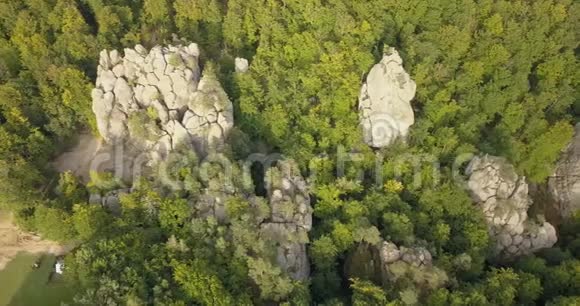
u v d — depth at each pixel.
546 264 89.31
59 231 85.62
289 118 98.44
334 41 106.44
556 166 103.88
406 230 84.62
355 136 95.31
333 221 86.31
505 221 89.94
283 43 108.38
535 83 112.44
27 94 99.56
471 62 106.44
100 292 74.19
